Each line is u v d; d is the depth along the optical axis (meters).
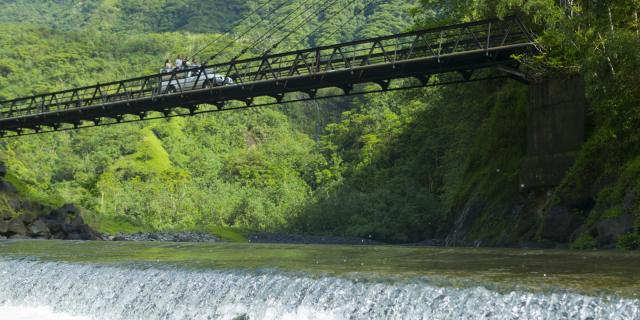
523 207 31.34
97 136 131.62
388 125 110.44
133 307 15.34
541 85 30.23
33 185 84.81
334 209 78.94
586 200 26.47
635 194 22.73
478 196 36.78
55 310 16.84
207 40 190.12
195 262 17.72
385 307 11.93
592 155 26.59
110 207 90.31
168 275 15.66
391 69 32.44
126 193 97.62
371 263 16.14
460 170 58.38
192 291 14.69
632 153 24.97
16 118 44.94
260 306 13.40
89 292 16.45
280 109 170.25
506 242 31.08
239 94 36.53
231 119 156.25
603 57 25.16
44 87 150.50
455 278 12.66
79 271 17.47
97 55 176.25
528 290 11.12
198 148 142.75
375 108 127.75
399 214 71.19
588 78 25.58
